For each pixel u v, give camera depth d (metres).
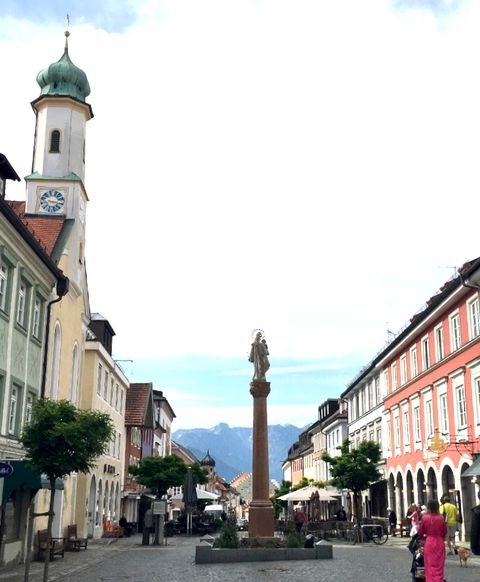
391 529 40.19
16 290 22.88
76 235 33.88
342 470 40.69
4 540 21.45
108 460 45.81
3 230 20.89
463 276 30.31
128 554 27.17
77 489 38.38
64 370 30.98
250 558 22.47
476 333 31.02
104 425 16.39
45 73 37.50
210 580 16.91
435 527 12.84
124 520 46.50
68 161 36.16
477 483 29.42
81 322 35.06
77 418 16.06
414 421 40.53
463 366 32.16
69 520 33.12
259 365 27.36
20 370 23.55
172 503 66.44
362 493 54.53
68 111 36.78
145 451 63.44
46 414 16.03
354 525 36.72
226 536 24.00
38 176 35.12
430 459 36.97
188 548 31.12
